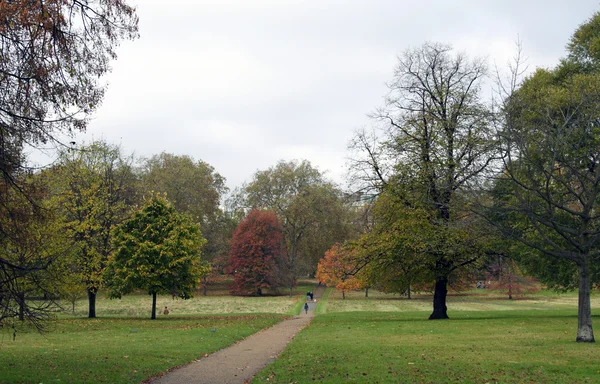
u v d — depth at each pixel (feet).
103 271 123.54
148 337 76.64
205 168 263.70
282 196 261.24
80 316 134.41
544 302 191.31
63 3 35.42
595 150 62.13
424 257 93.66
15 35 33.81
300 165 264.11
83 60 37.45
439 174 90.74
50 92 35.81
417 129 96.12
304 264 276.41
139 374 45.21
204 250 253.24
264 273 245.45
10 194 37.63
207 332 84.74
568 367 41.86
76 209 122.31
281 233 255.29
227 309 176.86
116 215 135.95
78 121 37.99
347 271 112.98
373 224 103.86
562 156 57.11
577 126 61.67
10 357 53.42
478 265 98.48
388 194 96.22
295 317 137.69
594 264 84.38
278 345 71.10
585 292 57.16
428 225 89.81
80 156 124.57
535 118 65.77
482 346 56.08
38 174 40.42
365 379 39.93
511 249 93.71
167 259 121.90
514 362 45.09
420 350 54.39
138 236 124.26
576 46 101.40
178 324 106.01
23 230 38.37
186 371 48.88
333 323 103.55
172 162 250.57
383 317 118.62
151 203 128.77
